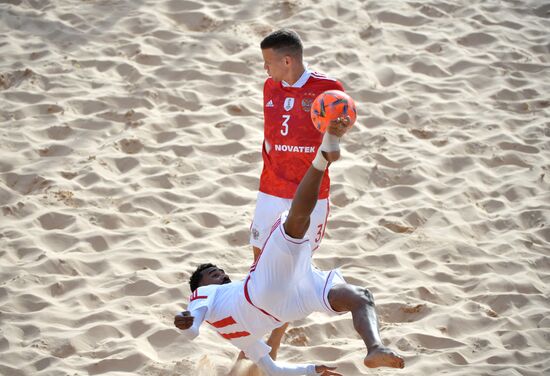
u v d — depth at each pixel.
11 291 19.78
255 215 17.17
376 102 30.53
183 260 21.73
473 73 32.69
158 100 29.64
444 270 21.73
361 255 22.28
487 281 21.12
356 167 26.47
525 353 18.06
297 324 19.27
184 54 32.47
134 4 36.03
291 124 16.47
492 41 34.94
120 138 27.28
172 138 27.70
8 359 17.34
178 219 23.55
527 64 33.53
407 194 25.42
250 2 36.25
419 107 30.25
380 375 17.22
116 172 25.92
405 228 23.61
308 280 13.86
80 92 29.77
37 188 24.73
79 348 18.02
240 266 21.66
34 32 33.69
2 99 29.11
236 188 25.45
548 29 36.31
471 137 28.64
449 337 18.73
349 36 34.22
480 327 19.31
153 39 33.28
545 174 26.77
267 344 16.62
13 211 23.36
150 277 20.67
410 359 17.81
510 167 27.23
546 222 24.11
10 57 31.61
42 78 30.39
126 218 23.45
